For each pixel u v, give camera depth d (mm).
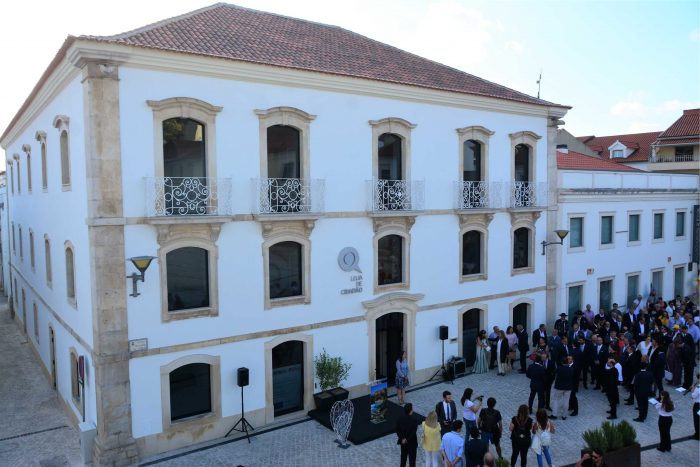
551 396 17547
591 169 27297
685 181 30109
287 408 16078
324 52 18078
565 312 23641
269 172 15422
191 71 13797
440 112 18828
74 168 14367
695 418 14555
